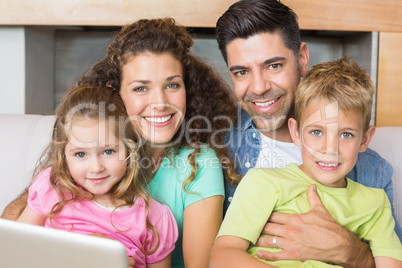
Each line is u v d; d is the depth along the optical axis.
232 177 1.21
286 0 1.71
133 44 1.13
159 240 1.10
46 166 1.19
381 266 1.01
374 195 1.10
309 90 1.06
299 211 1.05
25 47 1.76
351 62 1.14
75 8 1.71
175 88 1.15
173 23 1.22
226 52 1.24
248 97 1.22
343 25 1.76
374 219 1.06
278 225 1.02
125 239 1.07
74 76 1.98
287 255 1.00
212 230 1.12
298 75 1.24
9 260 0.65
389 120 1.82
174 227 1.14
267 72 1.20
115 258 0.62
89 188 1.08
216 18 1.71
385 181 1.22
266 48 1.17
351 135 1.04
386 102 1.81
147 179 1.18
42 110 1.91
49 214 1.07
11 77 1.77
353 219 1.04
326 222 1.01
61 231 0.63
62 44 1.98
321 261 1.00
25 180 1.27
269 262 1.00
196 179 1.17
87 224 1.07
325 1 1.74
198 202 1.14
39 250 0.64
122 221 1.08
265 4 1.17
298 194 1.07
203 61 1.32
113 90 1.18
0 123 1.35
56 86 2.01
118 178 1.09
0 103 1.78
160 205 1.14
